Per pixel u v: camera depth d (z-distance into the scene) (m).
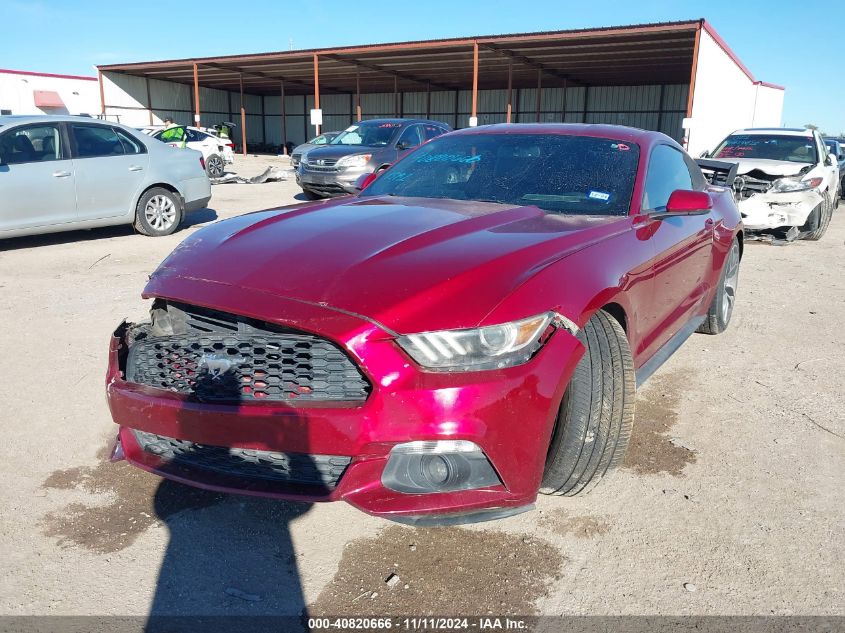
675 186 3.94
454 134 4.18
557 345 2.27
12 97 34.25
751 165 9.57
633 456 3.21
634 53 26.03
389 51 26.62
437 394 2.10
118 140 8.64
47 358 4.36
